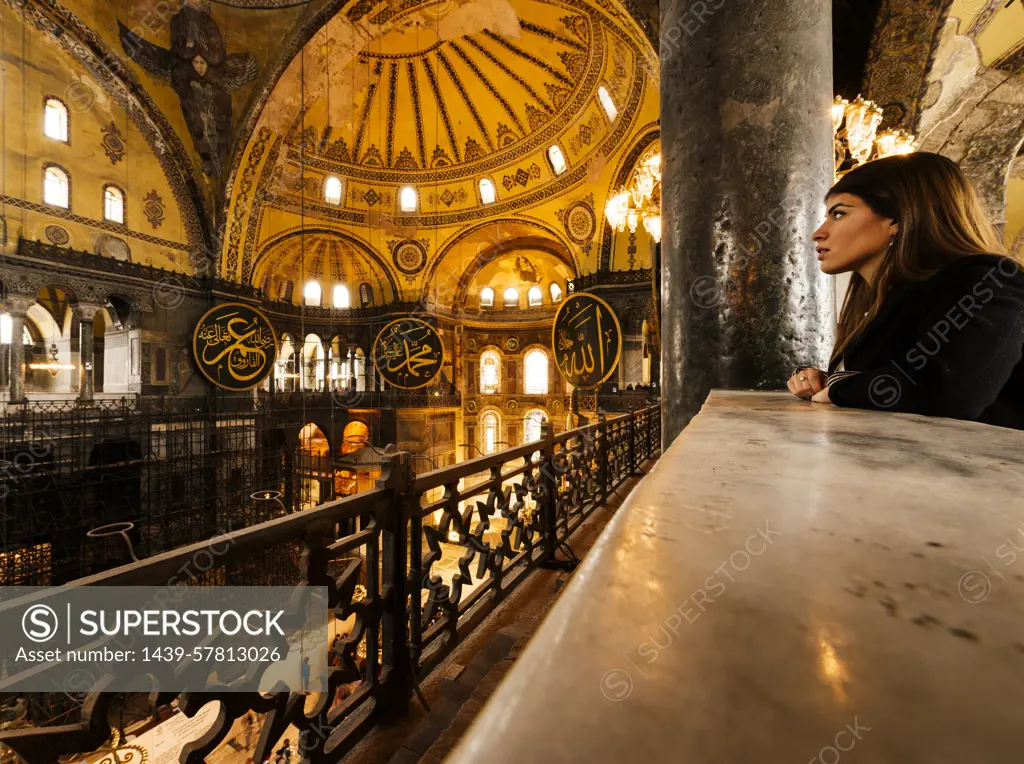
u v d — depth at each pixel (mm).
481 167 17594
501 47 14336
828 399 1183
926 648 165
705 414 964
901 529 313
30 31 11070
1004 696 129
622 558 281
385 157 17922
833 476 469
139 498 13320
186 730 7309
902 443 630
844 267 1334
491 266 22406
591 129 14766
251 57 13477
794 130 1844
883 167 1256
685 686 149
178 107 13656
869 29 4734
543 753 108
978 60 4773
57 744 1070
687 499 398
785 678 151
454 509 2445
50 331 21953
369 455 19297
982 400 977
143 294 13586
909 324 1134
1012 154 5570
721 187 1901
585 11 10422
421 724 2000
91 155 12492
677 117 2049
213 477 14664
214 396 15211
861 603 209
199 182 14508
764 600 217
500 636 2523
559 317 10703
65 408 13672
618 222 9648
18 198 11305
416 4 12820
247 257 16188
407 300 19750
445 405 21297
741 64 1886
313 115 15688
